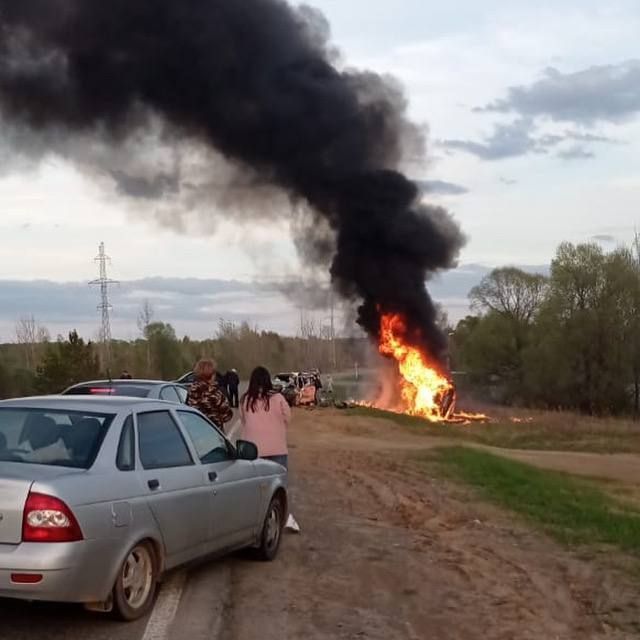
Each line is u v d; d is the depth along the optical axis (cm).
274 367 10269
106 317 5531
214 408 1048
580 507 1384
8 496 569
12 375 4556
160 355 6988
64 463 618
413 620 693
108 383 1458
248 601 725
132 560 639
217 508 747
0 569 556
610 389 5788
